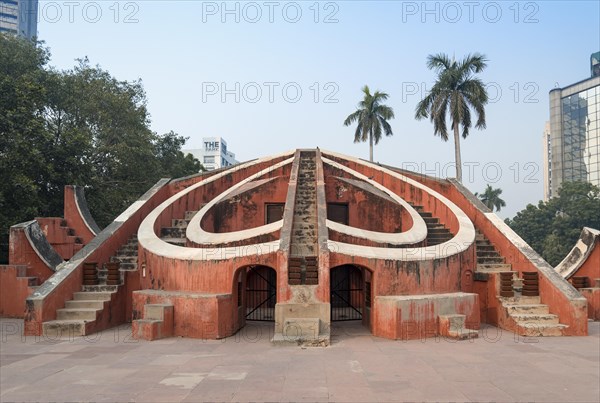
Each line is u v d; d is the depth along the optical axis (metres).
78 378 6.54
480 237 14.80
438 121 29.19
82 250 12.18
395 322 9.41
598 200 43.44
